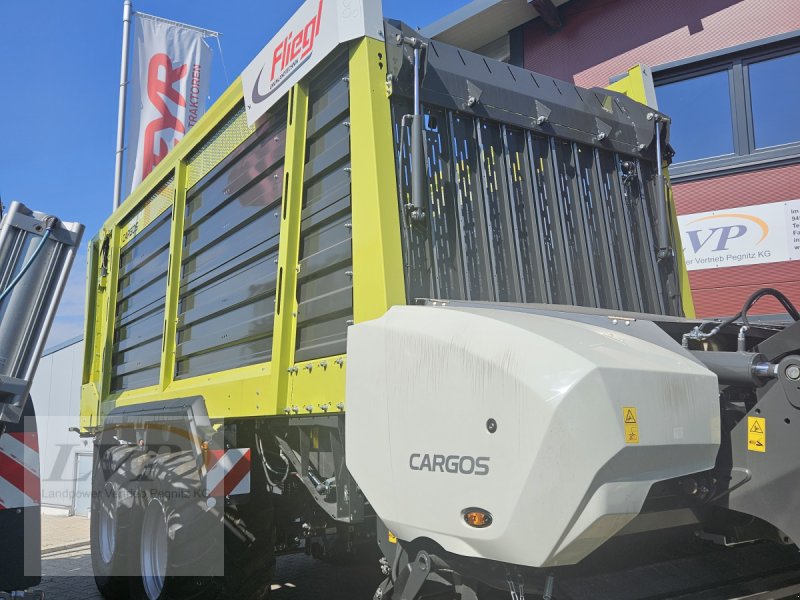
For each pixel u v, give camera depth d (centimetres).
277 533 430
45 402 1448
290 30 377
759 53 745
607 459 214
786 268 723
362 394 280
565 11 872
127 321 657
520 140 362
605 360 224
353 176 314
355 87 317
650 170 424
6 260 351
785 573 292
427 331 260
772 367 241
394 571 289
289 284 361
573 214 373
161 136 1127
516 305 293
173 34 1159
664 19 801
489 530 232
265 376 371
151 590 454
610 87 468
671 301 409
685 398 236
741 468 249
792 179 725
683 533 292
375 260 294
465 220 327
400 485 261
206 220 495
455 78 339
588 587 249
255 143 425
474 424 238
